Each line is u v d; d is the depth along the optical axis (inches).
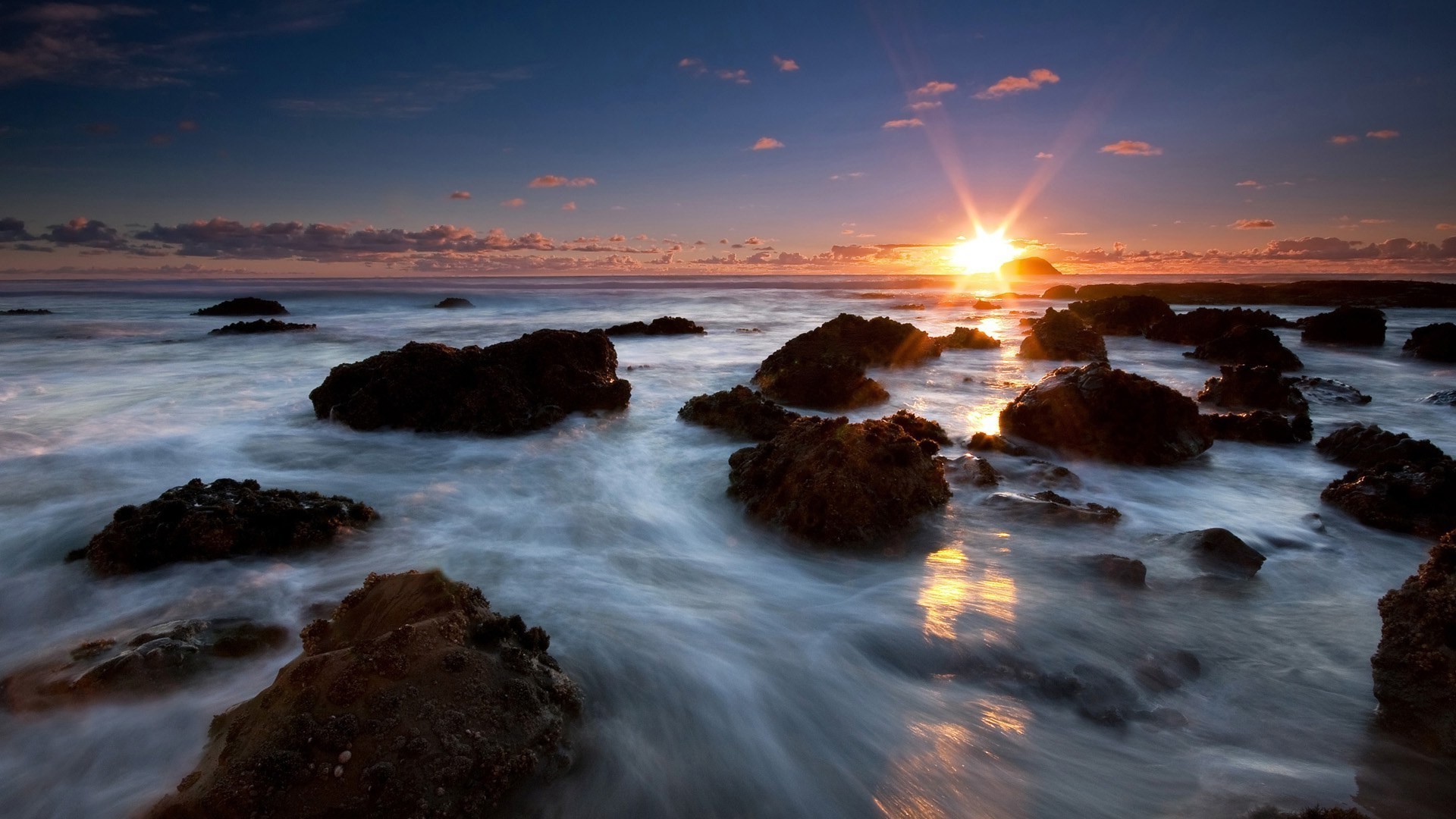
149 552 239.3
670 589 238.5
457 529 291.3
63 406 514.6
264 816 121.0
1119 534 279.4
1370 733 162.6
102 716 167.5
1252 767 152.6
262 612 215.6
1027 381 675.4
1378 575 249.1
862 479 275.6
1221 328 1046.4
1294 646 201.2
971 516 294.4
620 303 2087.8
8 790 148.6
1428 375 745.6
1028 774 153.1
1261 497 339.0
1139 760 156.2
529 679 156.6
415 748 130.8
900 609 221.6
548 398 478.9
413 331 1191.6
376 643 144.8
